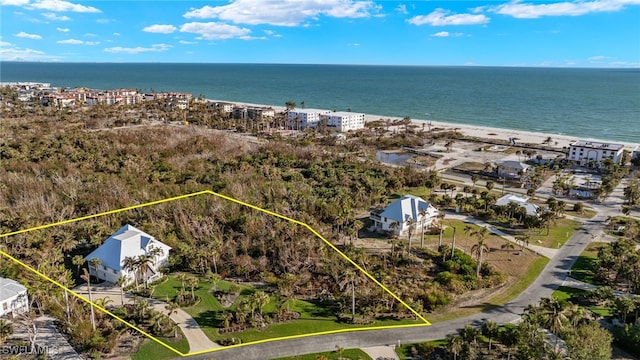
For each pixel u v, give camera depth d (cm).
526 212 11912
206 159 17312
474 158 19650
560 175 16700
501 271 9275
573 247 10481
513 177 16525
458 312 7819
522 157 19762
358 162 17512
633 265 8506
